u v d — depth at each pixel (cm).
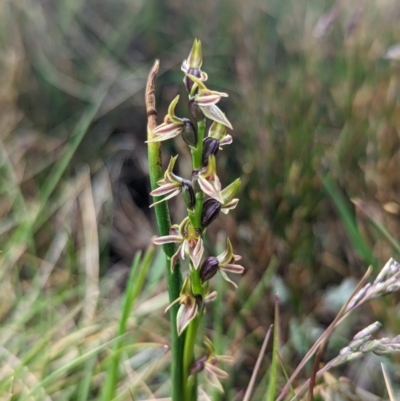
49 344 27
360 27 42
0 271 32
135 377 27
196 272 15
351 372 29
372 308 29
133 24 55
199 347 28
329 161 36
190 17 55
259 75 45
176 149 42
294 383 25
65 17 54
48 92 51
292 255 32
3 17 50
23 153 45
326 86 42
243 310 28
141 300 32
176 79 50
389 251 29
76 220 41
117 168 47
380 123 35
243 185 36
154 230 43
